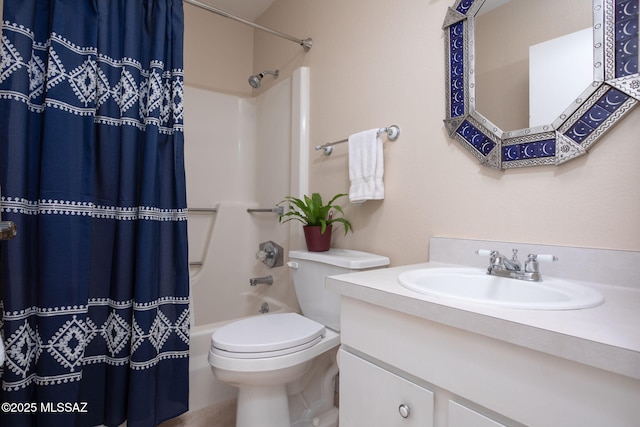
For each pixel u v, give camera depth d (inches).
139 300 50.0
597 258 33.5
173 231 55.8
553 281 34.1
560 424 20.7
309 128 73.5
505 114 41.0
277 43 87.1
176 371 54.4
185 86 88.8
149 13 56.2
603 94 33.6
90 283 49.7
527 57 39.4
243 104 97.5
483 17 43.6
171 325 54.8
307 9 75.7
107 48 50.7
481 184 43.3
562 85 36.4
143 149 53.4
